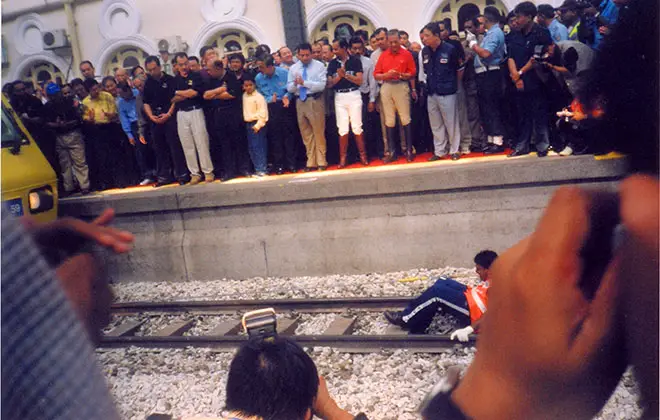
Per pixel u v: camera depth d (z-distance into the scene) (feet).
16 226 1.19
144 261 25.73
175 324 19.62
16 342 1.14
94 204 25.88
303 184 23.48
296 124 27.43
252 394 5.82
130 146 29.55
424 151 27.68
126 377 15.67
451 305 15.51
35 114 28.73
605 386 2.04
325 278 23.24
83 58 43.96
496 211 21.57
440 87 23.89
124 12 41.78
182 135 26.11
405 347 15.33
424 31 23.48
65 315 1.20
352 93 25.77
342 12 37.86
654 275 1.81
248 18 39.17
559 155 21.34
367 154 28.02
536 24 21.25
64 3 42.70
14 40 44.73
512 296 2.03
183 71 26.05
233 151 27.20
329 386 13.99
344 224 23.39
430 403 2.36
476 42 23.45
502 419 2.06
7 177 19.74
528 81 21.38
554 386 2.01
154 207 25.29
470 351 14.64
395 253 22.76
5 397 1.13
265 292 22.22
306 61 25.58
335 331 17.11
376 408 12.75
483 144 25.08
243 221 24.61
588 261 1.94
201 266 25.12
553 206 2.00
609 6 18.37
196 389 14.56
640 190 1.85
